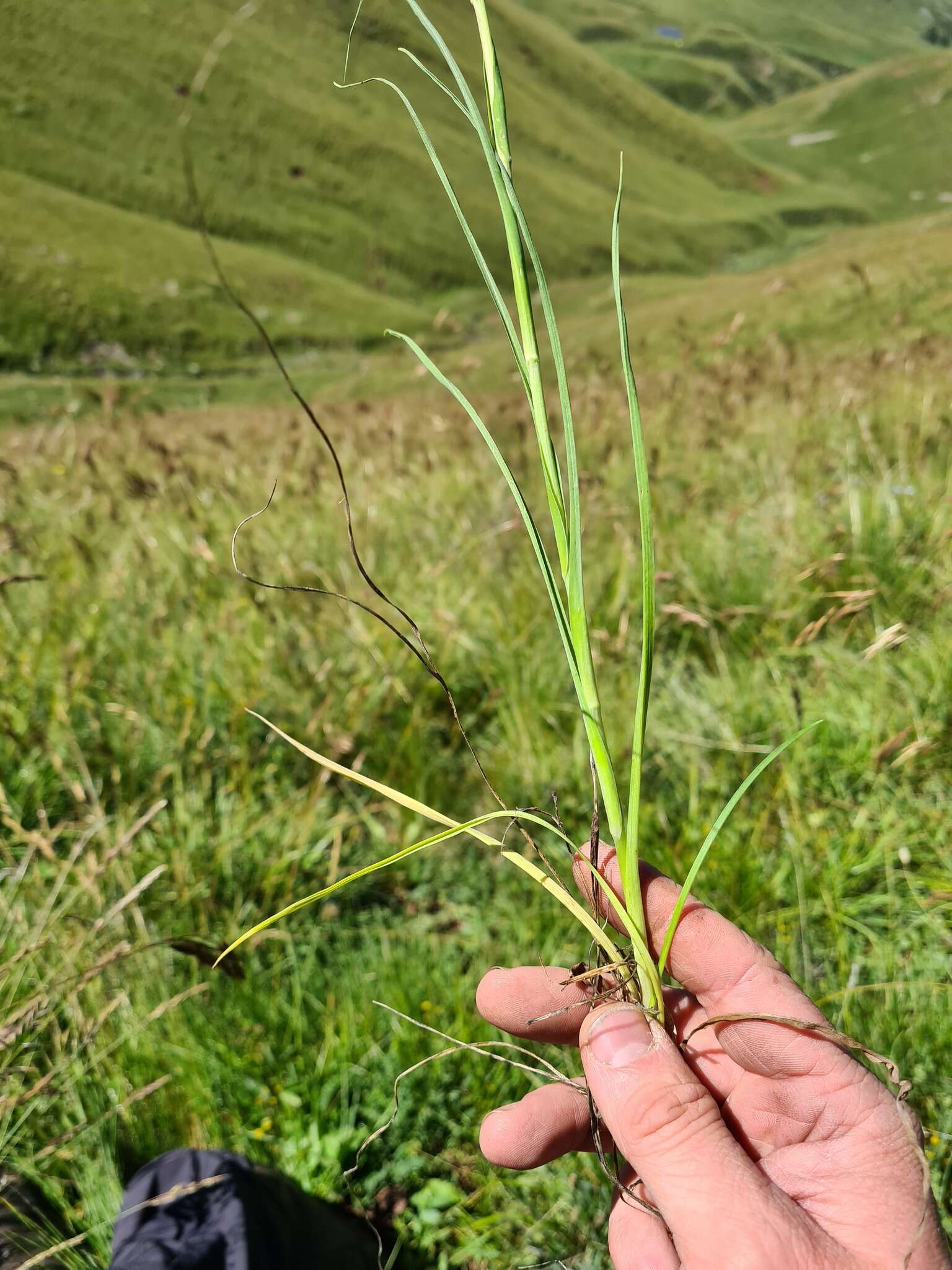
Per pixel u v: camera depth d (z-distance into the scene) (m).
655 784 2.79
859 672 2.78
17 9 78.81
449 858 2.77
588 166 96.44
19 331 48.53
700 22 147.88
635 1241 1.18
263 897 2.60
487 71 0.94
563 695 3.16
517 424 5.09
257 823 2.71
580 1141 1.33
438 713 3.26
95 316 51.59
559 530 1.03
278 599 3.44
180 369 49.09
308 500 4.69
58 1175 1.84
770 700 2.83
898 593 3.14
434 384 14.50
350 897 2.66
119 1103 1.89
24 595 3.74
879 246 31.58
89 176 70.56
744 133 121.38
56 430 5.82
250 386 45.72
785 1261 0.96
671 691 3.04
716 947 1.18
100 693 3.15
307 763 2.99
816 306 22.30
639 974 1.13
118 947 1.66
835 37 150.00
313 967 2.36
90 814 2.45
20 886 2.21
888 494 3.55
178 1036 2.07
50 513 4.77
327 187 75.81
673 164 104.88
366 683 3.12
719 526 3.81
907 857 2.15
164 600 3.53
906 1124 1.07
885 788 2.53
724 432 5.12
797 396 5.70
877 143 109.25
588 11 149.88
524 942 2.30
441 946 2.45
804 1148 1.11
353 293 62.66
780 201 99.06
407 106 0.96
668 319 32.78
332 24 92.00
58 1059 1.71
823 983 2.01
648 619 0.98
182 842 2.57
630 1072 1.07
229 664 3.22
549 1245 1.73
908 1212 1.01
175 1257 1.54
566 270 76.56
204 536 4.01
